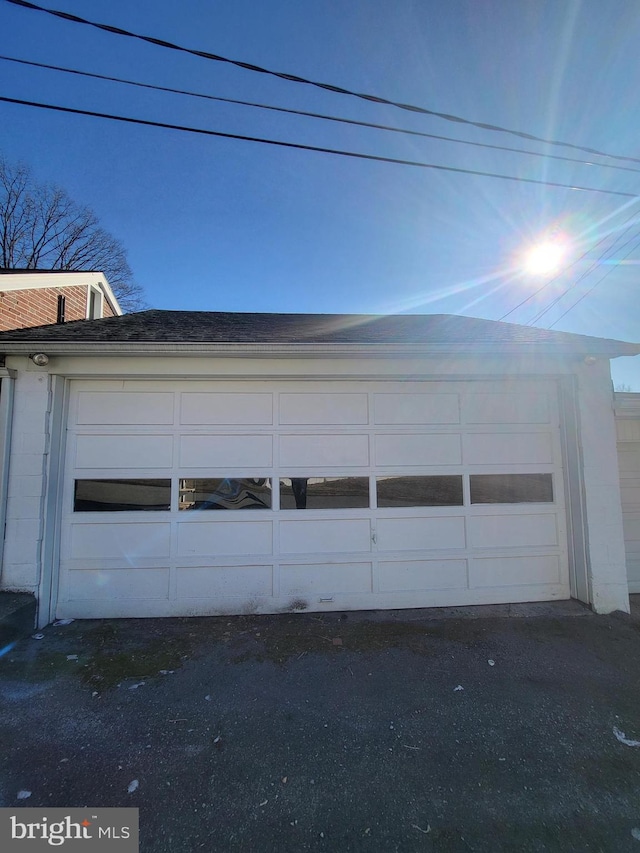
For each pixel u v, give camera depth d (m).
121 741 2.43
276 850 1.76
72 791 2.05
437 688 3.01
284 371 4.49
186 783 2.12
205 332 4.92
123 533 4.36
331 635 3.88
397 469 4.69
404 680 3.12
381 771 2.21
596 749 2.38
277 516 4.52
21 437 4.10
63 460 4.34
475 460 4.77
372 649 3.61
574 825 1.88
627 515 5.31
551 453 4.86
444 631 3.96
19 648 3.57
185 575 4.39
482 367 4.62
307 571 4.50
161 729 2.54
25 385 4.16
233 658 3.44
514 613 4.39
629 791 2.07
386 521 4.62
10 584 3.97
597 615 4.34
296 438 4.62
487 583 4.66
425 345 4.31
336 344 4.27
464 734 2.51
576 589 4.64
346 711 2.74
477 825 1.89
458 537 4.67
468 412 4.80
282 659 3.44
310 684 3.06
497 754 2.34
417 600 4.57
